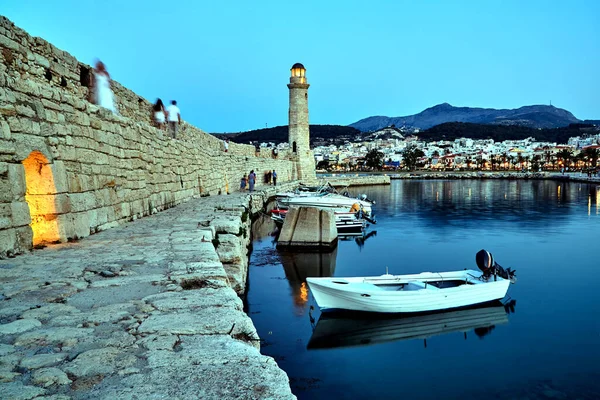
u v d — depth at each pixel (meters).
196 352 3.82
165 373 3.43
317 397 9.20
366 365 10.68
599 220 37.47
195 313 4.82
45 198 9.46
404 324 13.24
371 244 26.52
